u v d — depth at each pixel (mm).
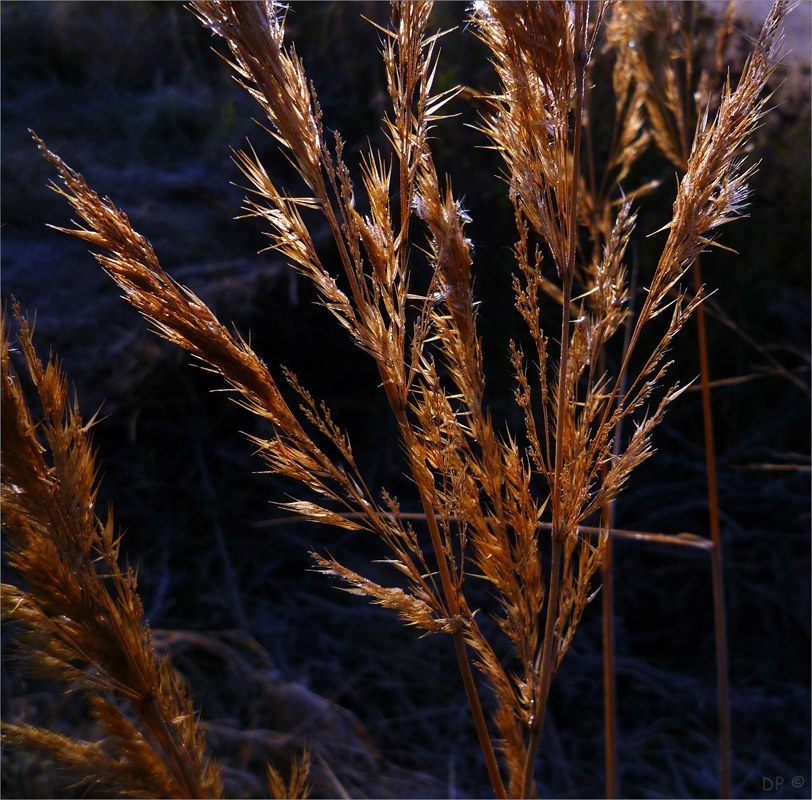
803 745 2893
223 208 3631
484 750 876
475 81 3473
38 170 3580
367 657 2996
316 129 768
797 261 3771
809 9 2676
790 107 3752
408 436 840
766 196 3783
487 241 3473
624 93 1827
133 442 3092
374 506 867
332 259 3393
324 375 3574
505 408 3250
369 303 824
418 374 907
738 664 3230
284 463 844
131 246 768
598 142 3455
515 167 826
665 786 2736
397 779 2516
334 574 827
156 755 890
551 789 2711
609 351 3416
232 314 3229
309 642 3020
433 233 814
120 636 856
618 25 1779
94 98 4020
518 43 767
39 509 817
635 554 3404
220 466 3463
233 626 2918
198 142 3930
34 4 4262
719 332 3646
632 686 3084
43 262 3297
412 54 790
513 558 948
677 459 3547
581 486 868
